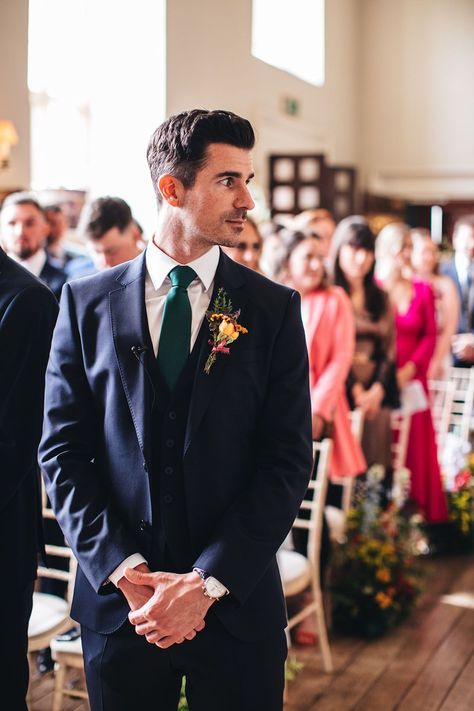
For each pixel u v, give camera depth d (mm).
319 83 10906
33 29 7027
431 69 12039
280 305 2016
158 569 1916
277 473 1930
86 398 2008
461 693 3404
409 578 4137
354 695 3381
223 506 1930
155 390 1931
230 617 1881
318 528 3551
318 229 5824
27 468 2271
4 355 2264
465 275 7145
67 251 6188
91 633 1967
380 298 4559
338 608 3977
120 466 1939
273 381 1990
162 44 7250
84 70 7355
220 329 1915
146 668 1912
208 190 1884
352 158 12102
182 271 1976
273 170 9734
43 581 3564
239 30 8703
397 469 4742
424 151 12125
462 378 6512
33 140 7070
